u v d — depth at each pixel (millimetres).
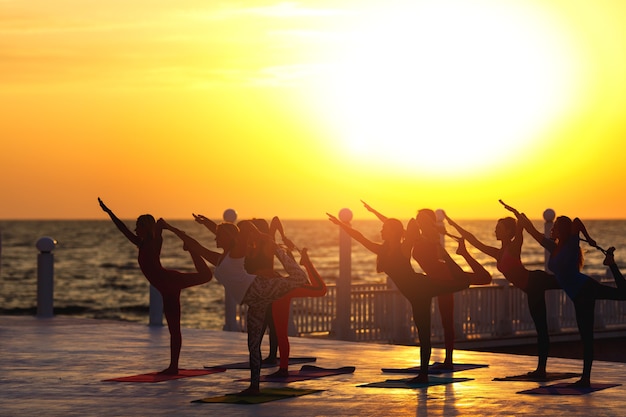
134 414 11016
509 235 13578
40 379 13922
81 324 22578
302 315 21141
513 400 11750
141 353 17062
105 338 19531
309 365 15062
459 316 22062
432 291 13117
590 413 10883
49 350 17547
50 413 11148
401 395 12164
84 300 79062
